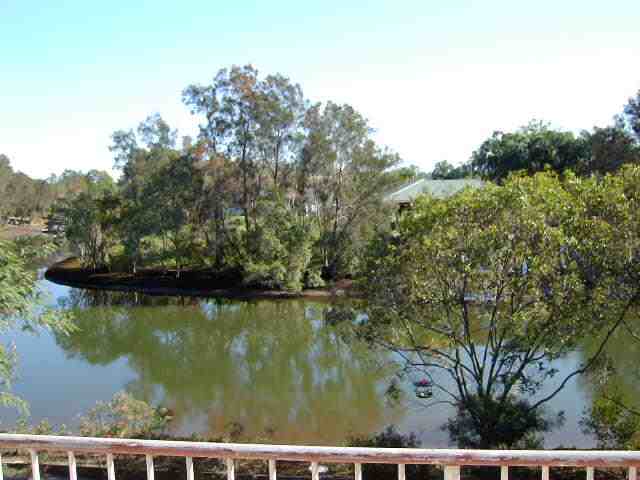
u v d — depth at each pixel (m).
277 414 13.84
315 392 15.40
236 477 8.16
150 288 33.66
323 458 2.50
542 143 52.72
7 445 2.72
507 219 9.92
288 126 35.03
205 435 12.25
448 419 11.79
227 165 34.84
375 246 11.40
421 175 48.97
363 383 15.85
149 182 35.19
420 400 13.71
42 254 9.50
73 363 18.97
